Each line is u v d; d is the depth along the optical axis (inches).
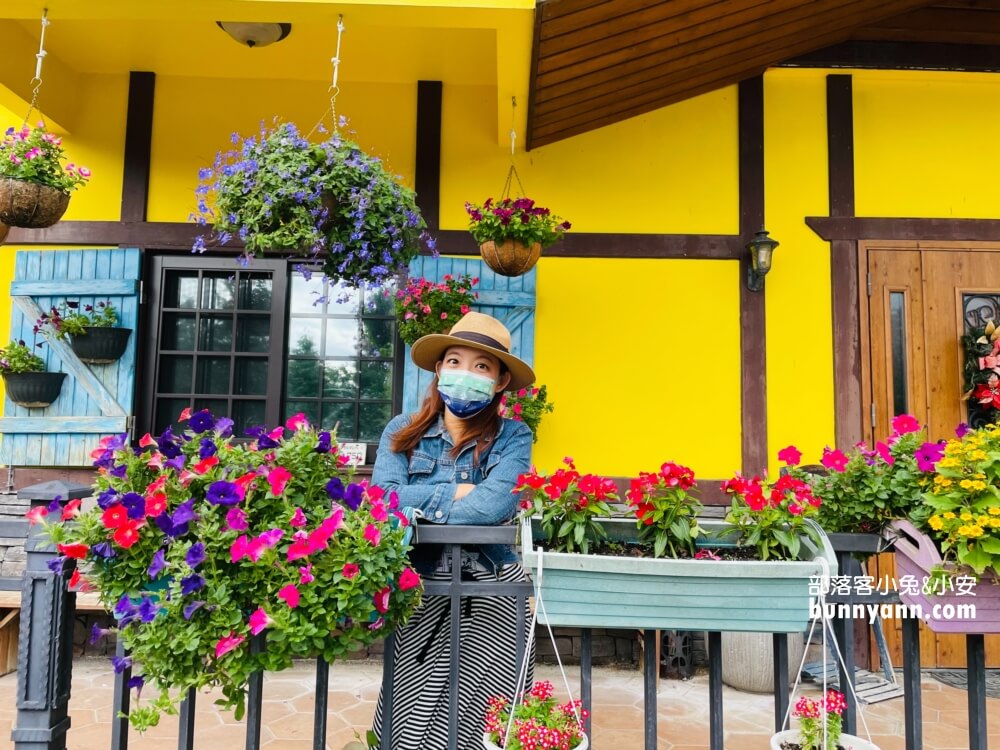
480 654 77.1
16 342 156.3
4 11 116.3
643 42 135.0
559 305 166.4
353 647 58.4
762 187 169.2
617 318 166.7
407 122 169.6
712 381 165.9
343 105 169.3
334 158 112.7
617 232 168.1
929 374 165.5
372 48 155.8
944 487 65.5
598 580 61.6
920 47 169.2
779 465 162.6
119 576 57.9
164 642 55.8
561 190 168.9
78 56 160.2
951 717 130.7
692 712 132.2
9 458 153.9
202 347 165.8
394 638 69.6
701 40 142.3
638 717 129.1
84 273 159.8
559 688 144.3
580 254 167.0
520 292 161.3
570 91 145.9
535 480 67.4
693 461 164.1
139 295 160.6
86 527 57.2
